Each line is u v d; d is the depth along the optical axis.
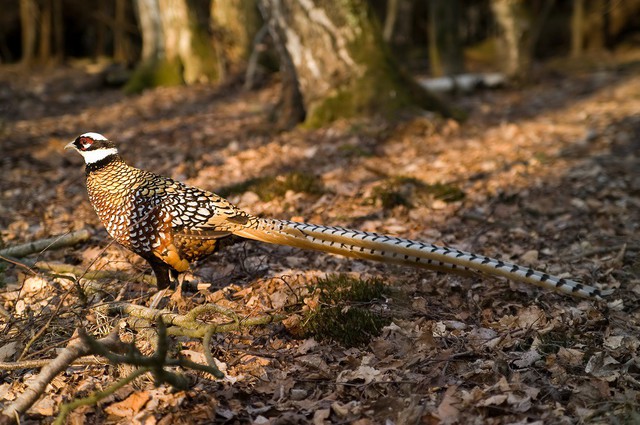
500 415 3.93
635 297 5.41
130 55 22.47
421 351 4.64
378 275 5.87
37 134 11.99
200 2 17.44
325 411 4.01
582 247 6.43
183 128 12.11
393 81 10.80
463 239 6.75
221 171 9.06
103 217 5.07
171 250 4.95
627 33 21.45
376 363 4.53
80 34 23.47
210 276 5.94
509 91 15.32
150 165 9.70
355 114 10.61
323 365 4.53
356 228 7.00
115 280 5.66
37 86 17.66
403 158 9.44
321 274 5.84
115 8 22.92
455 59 16.30
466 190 8.02
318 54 10.72
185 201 4.90
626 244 6.34
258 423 3.94
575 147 9.80
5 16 21.92
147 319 4.86
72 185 8.95
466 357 4.58
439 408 3.98
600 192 7.81
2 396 4.23
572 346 4.68
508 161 9.10
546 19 22.61
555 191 7.90
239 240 5.16
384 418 3.99
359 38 10.75
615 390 4.15
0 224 7.46
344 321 4.96
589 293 4.55
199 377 4.42
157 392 4.20
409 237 6.81
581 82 16.11
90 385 4.32
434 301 5.42
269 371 4.50
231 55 17.17
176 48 16.94
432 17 16.33
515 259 6.25
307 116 10.88
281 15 10.80
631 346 4.60
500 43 15.95
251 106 13.80
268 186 8.02
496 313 5.23
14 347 4.67
